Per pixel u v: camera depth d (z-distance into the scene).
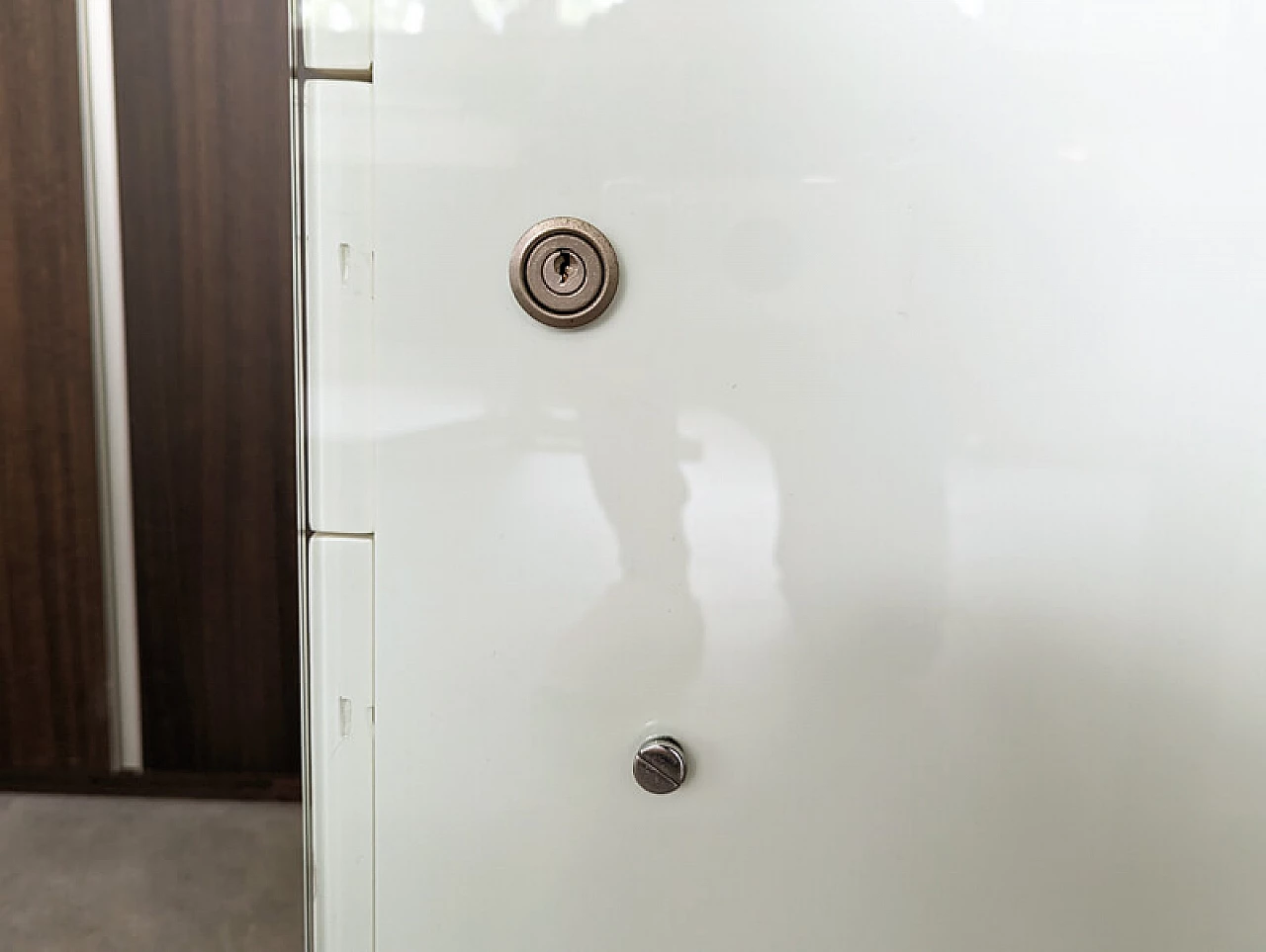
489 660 0.54
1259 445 0.50
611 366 0.51
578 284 0.49
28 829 1.70
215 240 1.59
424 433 0.52
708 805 0.54
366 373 0.52
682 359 0.50
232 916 1.49
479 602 0.53
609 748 0.54
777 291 0.50
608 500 0.52
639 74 0.49
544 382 0.51
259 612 1.73
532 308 0.50
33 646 1.73
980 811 0.54
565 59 0.49
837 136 0.49
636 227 0.49
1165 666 0.52
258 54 1.54
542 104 0.49
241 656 1.74
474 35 0.49
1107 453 0.50
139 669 1.75
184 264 1.60
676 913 0.56
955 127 0.48
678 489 0.52
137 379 1.64
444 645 0.54
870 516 0.51
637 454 0.51
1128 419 0.50
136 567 1.71
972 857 0.54
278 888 1.57
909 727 0.53
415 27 0.49
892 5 0.48
